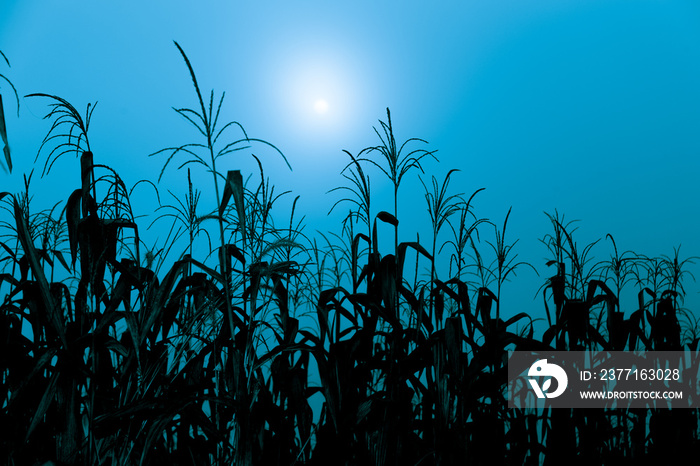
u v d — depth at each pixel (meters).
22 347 2.51
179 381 2.95
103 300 2.66
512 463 3.69
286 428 3.03
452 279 3.62
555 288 3.97
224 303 2.85
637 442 4.13
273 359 3.19
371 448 3.23
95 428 2.47
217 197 2.60
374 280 3.27
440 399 3.21
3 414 2.56
